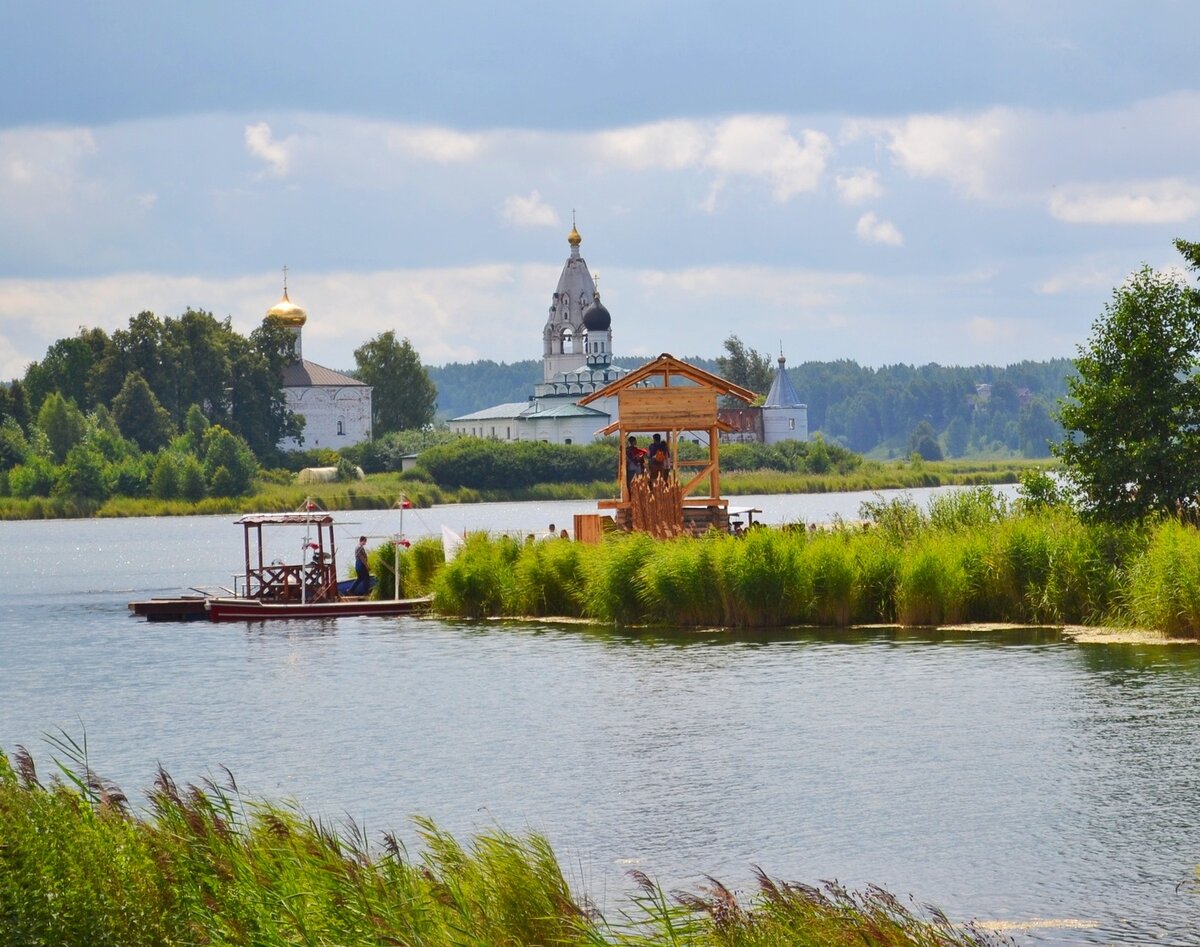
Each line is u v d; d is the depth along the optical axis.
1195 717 78.88
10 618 157.25
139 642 130.25
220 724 87.75
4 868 37.03
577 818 63.47
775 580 118.00
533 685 96.62
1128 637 104.81
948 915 50.34
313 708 92.12
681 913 41.59
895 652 103.19
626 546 125.25
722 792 67.06
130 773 74.38
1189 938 47.78
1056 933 48.44
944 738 76.00
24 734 85.94
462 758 75.75
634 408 149.38
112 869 38.12
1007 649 102.25
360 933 38.44
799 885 40.94
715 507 147.50
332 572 153.88
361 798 67.88
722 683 93.81
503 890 41.53
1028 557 114.25
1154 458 113.81
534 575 134.38
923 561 115.38
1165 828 59.47
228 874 40.50
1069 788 65.62
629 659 105.19
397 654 114.50
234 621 144.62
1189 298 116.56
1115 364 118.25
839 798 65.38
